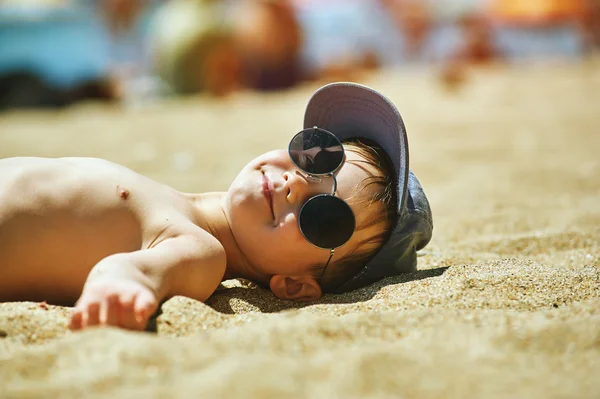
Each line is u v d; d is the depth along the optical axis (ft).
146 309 6.11
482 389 4.75
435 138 22.74
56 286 7.16
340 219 7.66
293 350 5.36
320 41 55.11
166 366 5.03
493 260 8.63
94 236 7.14
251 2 42.19
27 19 33.37
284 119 27.63
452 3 61.67
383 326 5.91
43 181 7.23
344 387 4.69
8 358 5.44
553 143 20.99
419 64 59.72
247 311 7.38
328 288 8.38
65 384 4.83
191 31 37.24
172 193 7.93
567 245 10.10
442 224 12.12
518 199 13.93
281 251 7.74
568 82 39.47
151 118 28.58
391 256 8.14
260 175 7.86
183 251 7.07
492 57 54.85
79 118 28.81
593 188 14.65
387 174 8.23
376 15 61.00
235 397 4.52
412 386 4.76
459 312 6.36
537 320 6.03
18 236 6.97
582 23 59.88
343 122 8.86
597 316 6.11
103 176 7.47
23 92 33.17
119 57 49.90
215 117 28.68
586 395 4.69
